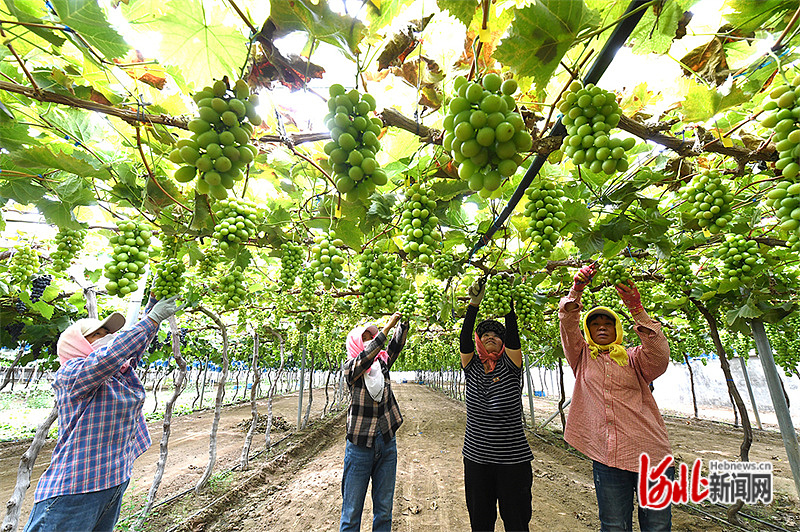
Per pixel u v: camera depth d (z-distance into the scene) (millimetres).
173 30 2059
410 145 3062
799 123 1481
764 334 4914
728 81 2041
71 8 1630
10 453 8875
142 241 2697
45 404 16719
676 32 2064
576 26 1434
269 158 3139
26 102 2336
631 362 3354
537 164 2121
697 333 7207
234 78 2242
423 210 2451
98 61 1958
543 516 5273
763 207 3529
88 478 2809
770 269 4625
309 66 1904
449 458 8484
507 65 1554
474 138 1267
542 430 11617
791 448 4586
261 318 8547
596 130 1519
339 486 6566
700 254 4777
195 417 14734
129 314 3836
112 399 3016
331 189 3018
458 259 4074
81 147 2729
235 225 2604
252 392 8016
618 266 3568
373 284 3055
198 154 1466
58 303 6598
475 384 3717
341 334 12203
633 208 3424
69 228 3178
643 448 3008
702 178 2586
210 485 6496
